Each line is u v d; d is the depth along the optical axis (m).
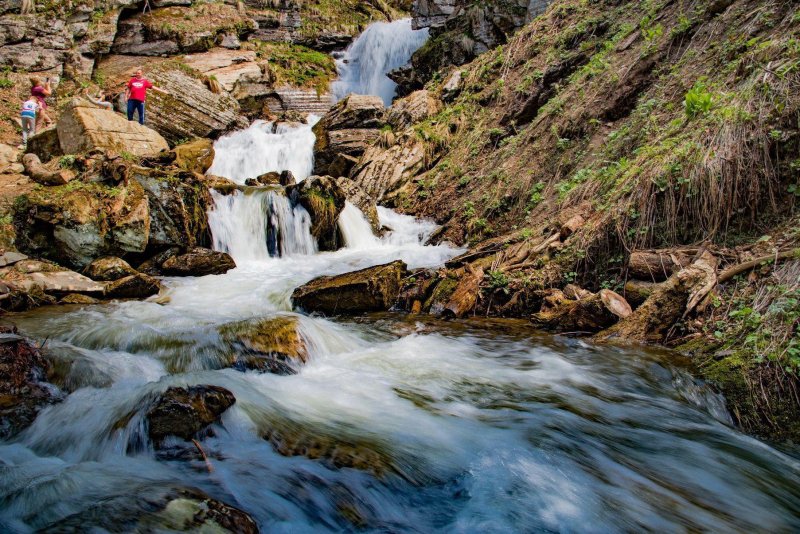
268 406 4.57
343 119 15.70
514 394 5.24
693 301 6.01
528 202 10.49
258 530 3.12
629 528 3.45
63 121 12.12
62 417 4.33
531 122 12.52
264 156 15.26
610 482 3.92
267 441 4.09
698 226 6.99
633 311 6.54
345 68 22.22
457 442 4.34
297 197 11.19
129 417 4.11
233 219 10.67
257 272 9.79
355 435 4.30
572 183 9.53
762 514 3.67
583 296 7.10
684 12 10.57
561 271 7.68
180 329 6.45
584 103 10.95
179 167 12.33
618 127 10.07
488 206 11.02
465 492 3.76
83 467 3.67
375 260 10.37
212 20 20.42
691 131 7.73
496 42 16.56
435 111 15.23
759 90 7.22
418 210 12.84
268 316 6.36
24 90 15.30
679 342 5.94
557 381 5.54
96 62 17.67
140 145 12.62
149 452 3.86
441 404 4.99
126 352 5.77
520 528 3.41
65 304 7.73
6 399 4.41
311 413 4.61
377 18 25.02
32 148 12.48
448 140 14.13
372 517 3.48
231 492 3.47
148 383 4.86
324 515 3.42
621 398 5.20
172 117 15.35
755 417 4.77
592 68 11.55
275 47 21.77
